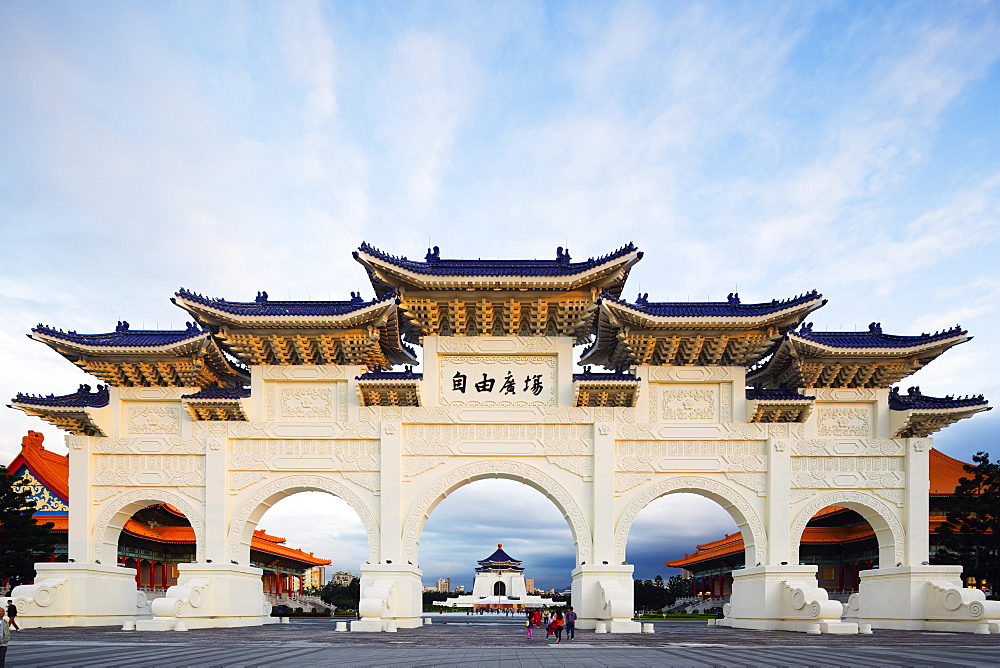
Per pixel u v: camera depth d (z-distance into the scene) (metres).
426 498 30.03
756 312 30.25
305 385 31.27
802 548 49.59
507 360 31.17
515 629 32.12
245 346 30.91
